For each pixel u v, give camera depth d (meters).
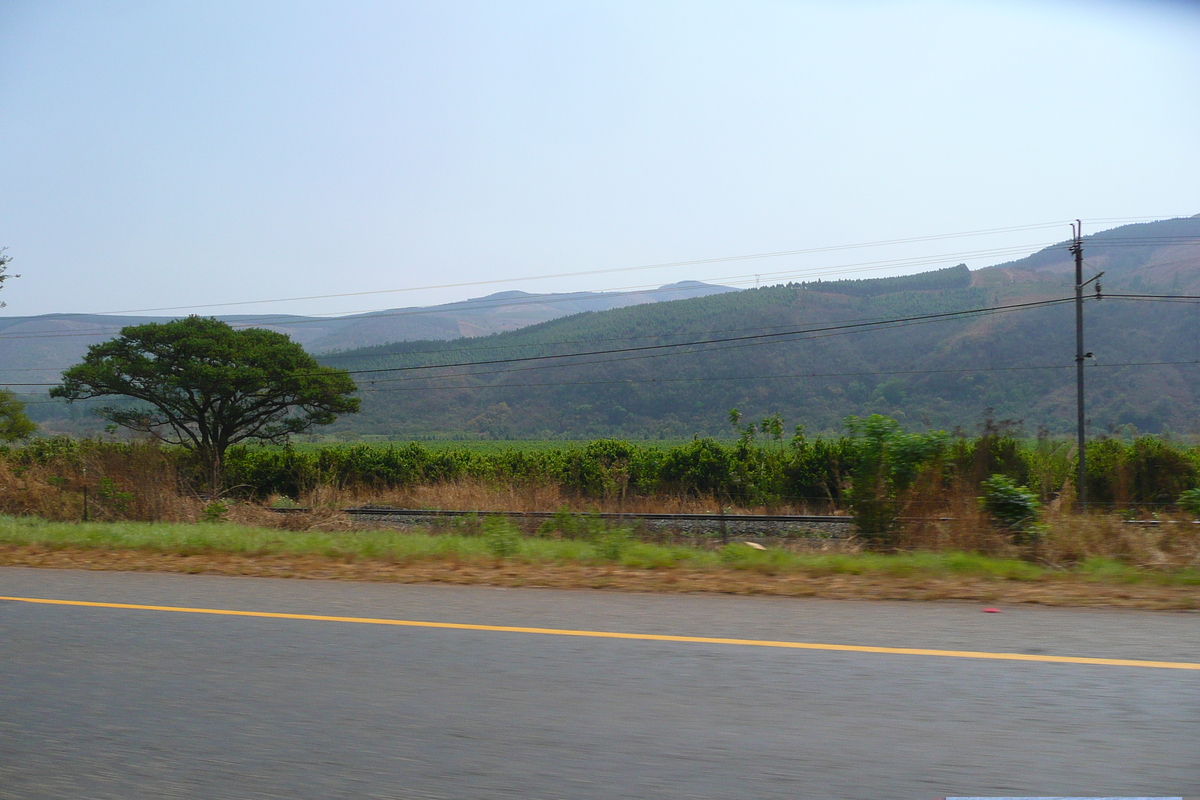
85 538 12.87
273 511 23.14
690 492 32.06
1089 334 143.00
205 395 41.59
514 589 7.84
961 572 8.56
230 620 6.43
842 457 28.83
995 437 13.95
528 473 34.91
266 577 8.98
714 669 4.92
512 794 3.33
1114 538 10.56
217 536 12.91
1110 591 7.27
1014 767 3.49
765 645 5.45
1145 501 20.91
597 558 10.26
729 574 8.79
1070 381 122.69
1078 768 3.47
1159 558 9.55
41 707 4.45
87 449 22.30
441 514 22.34
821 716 4.11
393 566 9.80
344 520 21.25
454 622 6.28
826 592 7.50
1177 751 3.61
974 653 5.16
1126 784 3.33
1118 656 5.02
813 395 143.75
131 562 10.41
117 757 3.79
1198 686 4.44
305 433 46.41
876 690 4.48
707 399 150.88
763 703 4.31
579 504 25.62
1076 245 29.14
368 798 3.33
